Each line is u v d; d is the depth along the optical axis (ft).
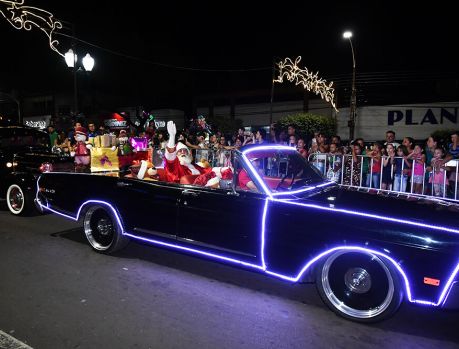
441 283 9.50
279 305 11.79
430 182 23.36
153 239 14.37
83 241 17.71
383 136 63.93
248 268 12.37
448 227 9.80
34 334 9.72
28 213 22.21
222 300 12.03
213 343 9.52
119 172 17.60
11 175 22.31
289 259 11.47
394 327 10.61
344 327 10.55
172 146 14.53
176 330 10.10
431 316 11.27
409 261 9.79
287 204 11.63
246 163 12.35
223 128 73.10
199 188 13.38
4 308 11.10
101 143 18.11
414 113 62.08
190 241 13.44
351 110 59.00
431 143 25.31
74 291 12.36
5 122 27.12
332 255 10.98
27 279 13.26
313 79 61.82
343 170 25.41
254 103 85.15
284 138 33.99
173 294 12.35
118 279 13.44
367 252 10.39
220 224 12.65
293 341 9.75
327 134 63.82
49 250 16.37
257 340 9.73
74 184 16.40
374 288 10.59
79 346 9.23
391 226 10.18
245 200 12.28
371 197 12.67
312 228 11.05
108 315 10.82
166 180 14.98
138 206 14.57
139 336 9.75
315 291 12.91
